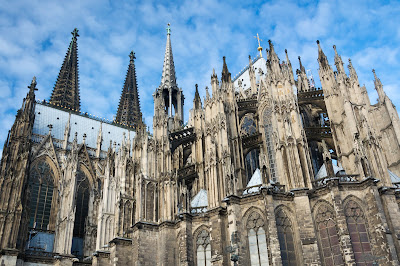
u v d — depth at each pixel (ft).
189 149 225.97
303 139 160.86
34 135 296.30
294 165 153.48
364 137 158.20
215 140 181.16
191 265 152.15
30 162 258.78
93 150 317.22
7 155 237.66
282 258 135.33
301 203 142.41
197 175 192.13
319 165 194.18
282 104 171.32
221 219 151.84
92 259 214.48
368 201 138.10
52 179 276.21
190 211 161.38
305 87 245.86
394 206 140.05
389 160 189.06
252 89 251.80
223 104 187.62
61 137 311.68
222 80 202.69
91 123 343.87
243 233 143.33
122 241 179.42
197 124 203.21
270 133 187.11
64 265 219.82
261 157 151.23
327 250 135.74
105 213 210.18
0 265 201.77
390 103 197.06
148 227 169.78
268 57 190.60
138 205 175.63
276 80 177.99
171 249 162.61
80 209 274.36
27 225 225.35
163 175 182.60
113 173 229.66
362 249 132.16
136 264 160.97
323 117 231.91
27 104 268.62
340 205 136.05
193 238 157.69
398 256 130.41
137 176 189.37
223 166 168.66
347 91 172.96
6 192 224.12
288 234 140.67
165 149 190.60
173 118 301.84
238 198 147.64
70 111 341.62
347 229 131.95
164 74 333.21
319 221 140.87
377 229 132.57
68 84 436.35
